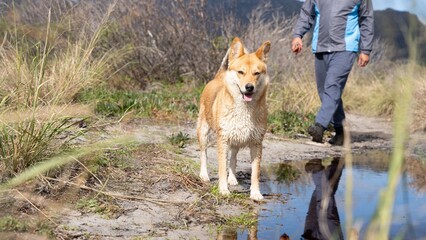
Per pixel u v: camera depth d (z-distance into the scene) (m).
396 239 1.54
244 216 3.55
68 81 5.71
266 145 6.53
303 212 3.72
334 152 6.45
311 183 4.69
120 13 10.16
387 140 7.66
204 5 11.01
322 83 6.88
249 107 4.03
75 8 8.78
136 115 7.16
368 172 5.18
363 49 6.52
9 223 2.80
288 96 9.34
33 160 3.55
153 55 10.66
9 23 6.80
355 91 11.84
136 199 3.68
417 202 3.87
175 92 9.45
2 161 3.53
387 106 10.81
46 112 3.98
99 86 7.70
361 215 3.38
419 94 7.96
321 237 3.13
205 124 4.64
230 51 4.25
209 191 4.13
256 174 4.15
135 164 4.43
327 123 6.60
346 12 6.37
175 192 3.99
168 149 5.22
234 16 11.50
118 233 3.04
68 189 3.49
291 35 11.38
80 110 4.77
